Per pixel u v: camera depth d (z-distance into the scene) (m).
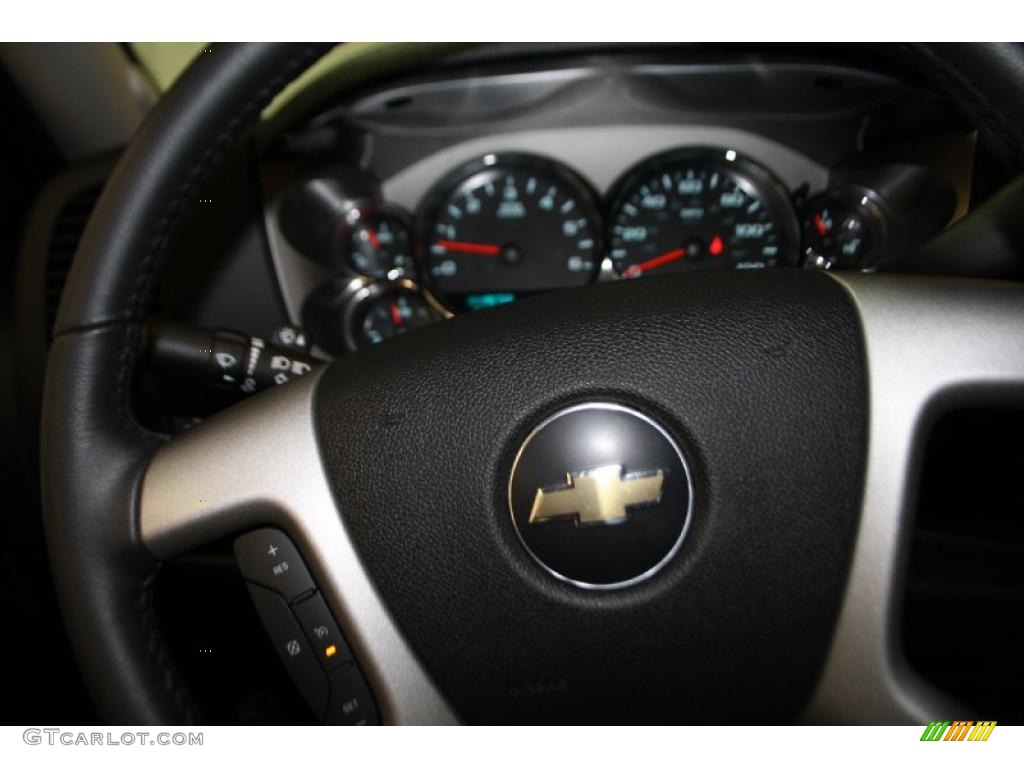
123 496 0.77
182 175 0.76
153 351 0.89
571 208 1.65
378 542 0.76
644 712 0.77
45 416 0.77
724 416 0.74
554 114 1.56
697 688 0.76
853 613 0.74
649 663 0.75
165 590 0.91
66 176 1.42
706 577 0.73
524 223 1.66
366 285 1.64
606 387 0.74
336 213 1.59
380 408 0.77
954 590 0.89
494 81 1.51
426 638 0.76
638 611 0.73
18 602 1.39
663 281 0.80
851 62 1.45
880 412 0.74
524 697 0.76
